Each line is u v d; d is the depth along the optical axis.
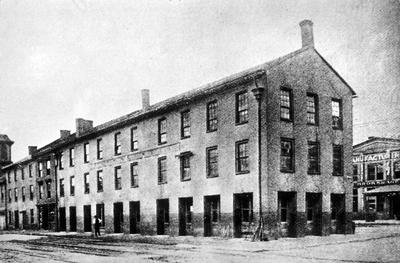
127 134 33.81
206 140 25.92
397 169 40.34
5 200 59.50
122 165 34.12
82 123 41.19
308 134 24.08
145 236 29.11
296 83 23.94
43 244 25.81
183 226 27.88
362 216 42.47
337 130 25.36
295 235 22.88
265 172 22.14
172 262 14.62
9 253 20.02
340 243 19.14
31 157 50.72
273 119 22.75
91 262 15.32
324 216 24.05
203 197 25.80
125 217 33.41
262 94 22.58
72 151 42.28
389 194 40.19
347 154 25.53
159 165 30.08
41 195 49.66
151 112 30.47
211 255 16.38
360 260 14.23
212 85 26.06
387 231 25.59
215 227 25.41
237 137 23.83
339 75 25.73
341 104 25.69
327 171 24.56
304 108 24.11
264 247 18.50
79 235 34.06
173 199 28.31
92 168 38.31
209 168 25.75
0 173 60.91
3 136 61.59
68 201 42.03
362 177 42.59
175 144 28.45
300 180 23.39
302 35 24.98
